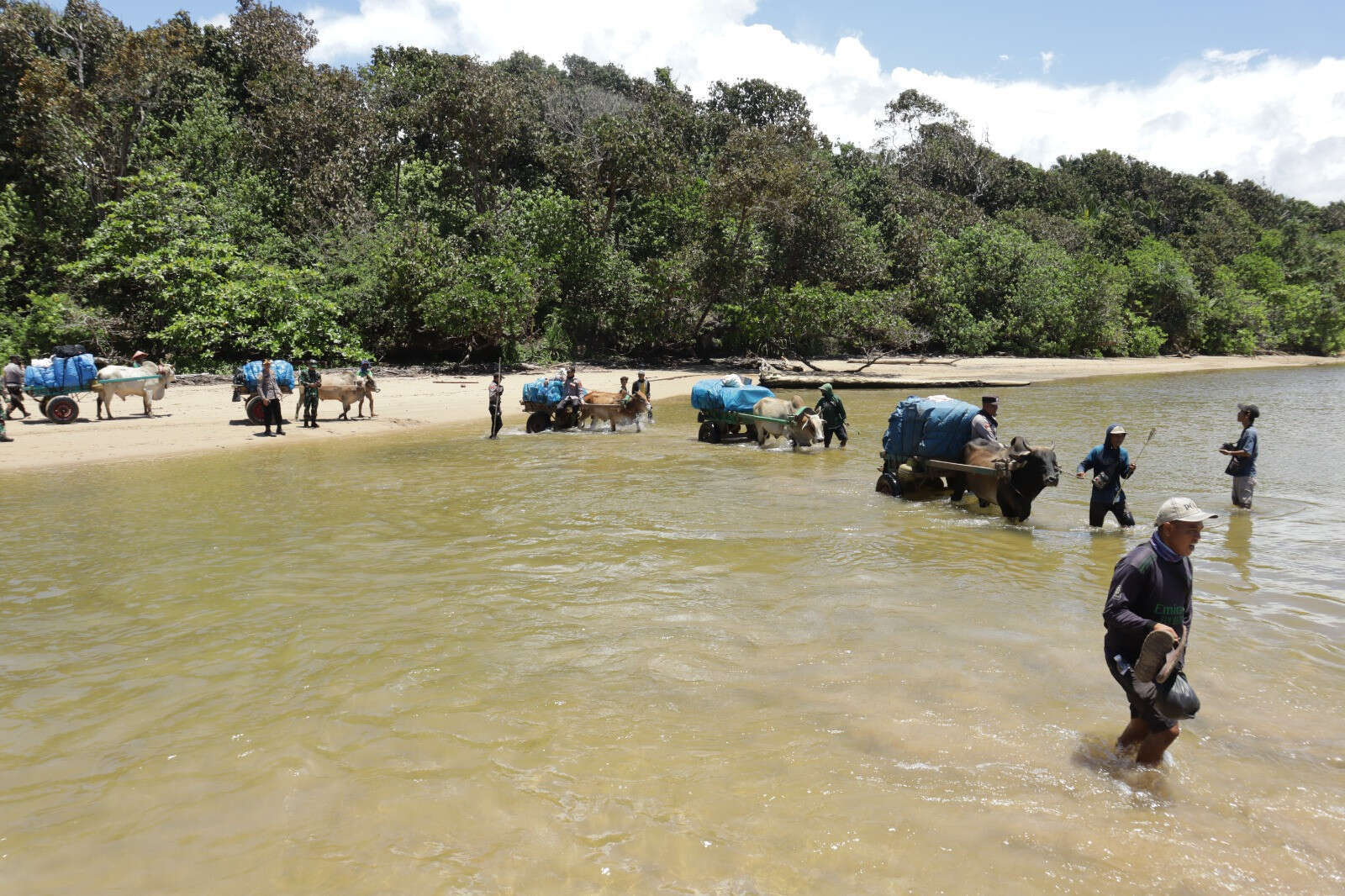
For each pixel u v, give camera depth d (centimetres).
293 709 520
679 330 4034
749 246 4125
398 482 1320
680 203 4228
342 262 3309
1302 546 908
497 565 841
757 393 1738
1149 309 5450
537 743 474
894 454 1179
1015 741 475
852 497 1195
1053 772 440
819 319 4059
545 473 1400
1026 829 389
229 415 2091
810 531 984
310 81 3872
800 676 566
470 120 3881
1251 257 6606
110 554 888
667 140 4653
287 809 408
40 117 2956
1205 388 3169
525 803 412
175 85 4103
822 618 680
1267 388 3175
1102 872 358
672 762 452
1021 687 548
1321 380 3666
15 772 448
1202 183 9469
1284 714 510
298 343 2858
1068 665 584
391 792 423
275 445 1728
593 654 606
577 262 3903
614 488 1266
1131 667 438
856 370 3831
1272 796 419
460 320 3203
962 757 456
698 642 628
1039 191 7700
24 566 843
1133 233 7212
